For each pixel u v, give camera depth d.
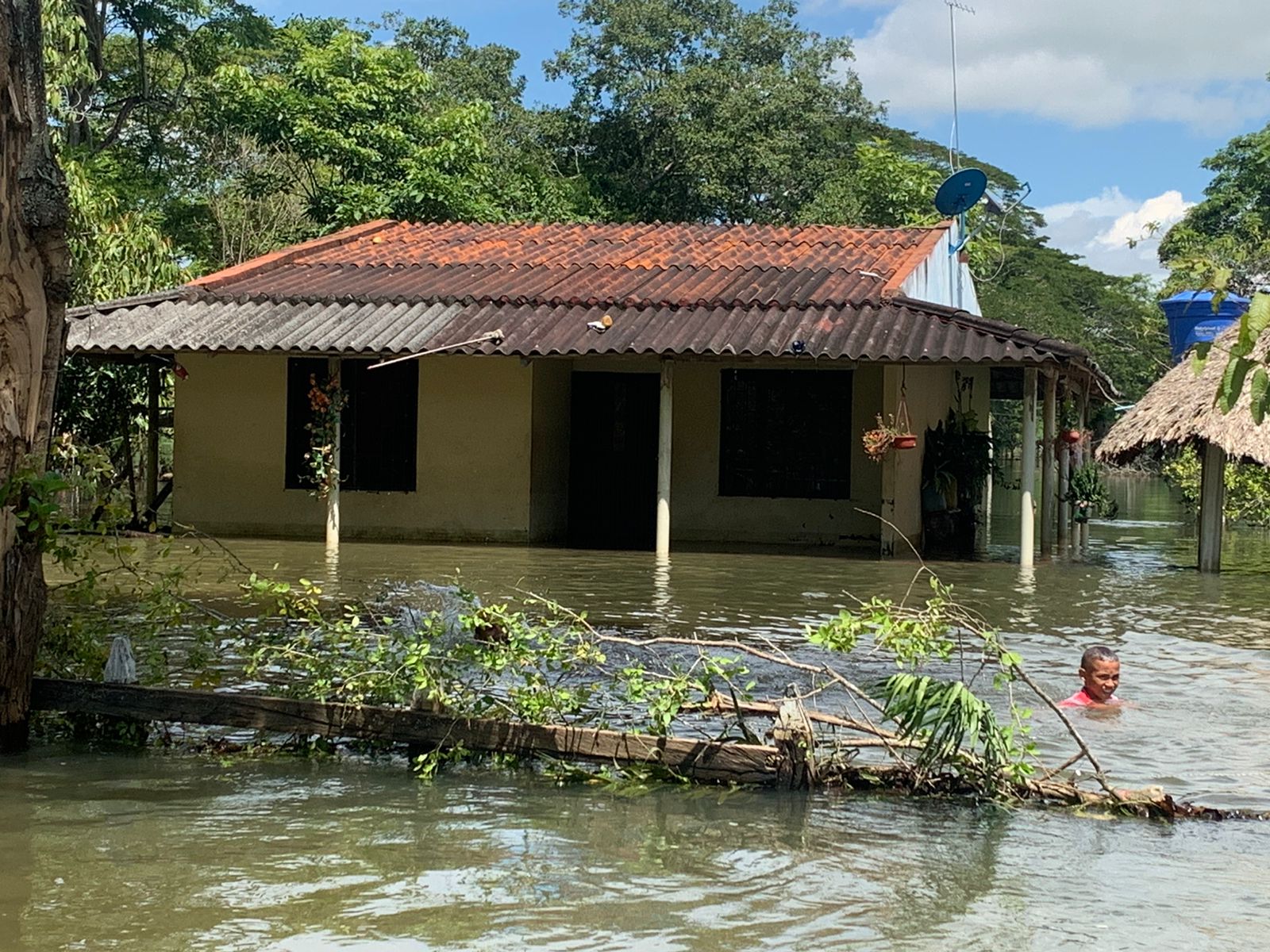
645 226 24.33
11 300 7.41
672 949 4.99
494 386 19.61
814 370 20.30
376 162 31.41
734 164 41.19
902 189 39.62
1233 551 21.25
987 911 5.42
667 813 6.71
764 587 14.62
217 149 35.81
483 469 19.67
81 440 22.23
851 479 20.19
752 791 7.16
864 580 15.47
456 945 5.00
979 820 6.65
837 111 46.03
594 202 40.12
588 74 44.69
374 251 22.39
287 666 8.98
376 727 7.68
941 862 6.02
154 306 19.06
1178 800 6.95
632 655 10.16
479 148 33.16
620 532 21.22
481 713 7.74
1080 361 16.48
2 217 7.30
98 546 9.67
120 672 8.26
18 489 7.49
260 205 32.44
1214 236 39.88
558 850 6.10
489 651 7.99
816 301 18.33
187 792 6.96
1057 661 10.43
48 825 6.36
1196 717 8.64
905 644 7.62
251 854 5.98
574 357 17.38
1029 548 17.38
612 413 21.27
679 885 5.68
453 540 19.61
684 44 45.09
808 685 9.28
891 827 6.54
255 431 20.11
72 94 33.41
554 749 7.52
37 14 7.51
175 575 9.36
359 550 17.98
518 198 35.66
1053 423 20.31
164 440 27.55
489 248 22.55
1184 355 19.11
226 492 20.17
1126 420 18.45
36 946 4.91
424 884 5.63
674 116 42.56
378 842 6.18
